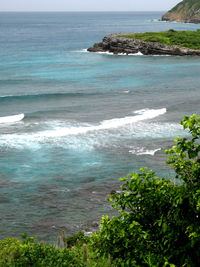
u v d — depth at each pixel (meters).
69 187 28.84
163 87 69.38
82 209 25.66
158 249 8.12
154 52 117.56
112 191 27.98
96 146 37.47
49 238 22.22
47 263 12.19
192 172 8.37
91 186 28.97
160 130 42.34
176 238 7.90
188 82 74.19
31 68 94.50
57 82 76.25
